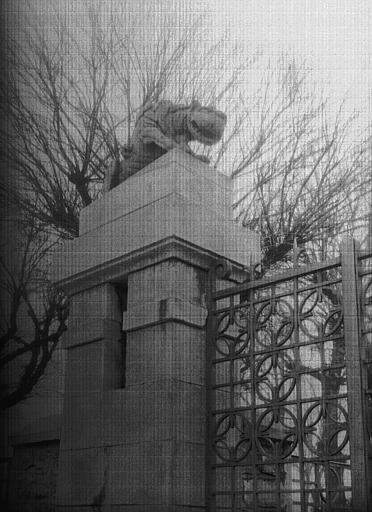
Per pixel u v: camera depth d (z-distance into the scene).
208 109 5.23
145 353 4.60
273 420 4.25
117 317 4.93
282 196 7.03
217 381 4.64
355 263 4.17
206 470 4.43
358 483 3.80
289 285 6.46
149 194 4.74
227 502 4.50
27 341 6.68
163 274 4.58
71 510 4.73
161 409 4.40
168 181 4.64
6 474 5.65
